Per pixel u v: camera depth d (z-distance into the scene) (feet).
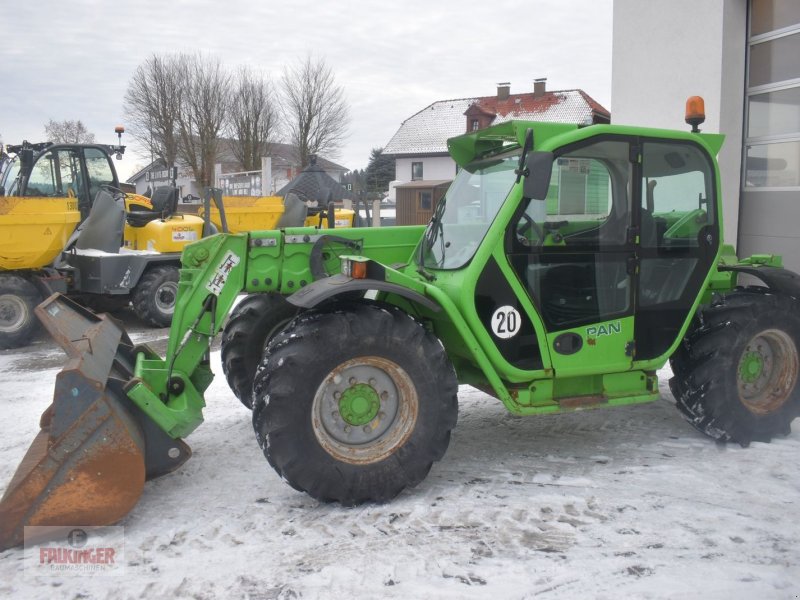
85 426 9.93
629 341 12.80
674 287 13.14
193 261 12.91
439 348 11.32
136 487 10.12
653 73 26.35
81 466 9.93
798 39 22.90
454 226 12.94
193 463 13.11
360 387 11.05
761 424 13.69
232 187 61.31
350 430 11.07
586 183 12.30
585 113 115.44
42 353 25.57
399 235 14.70
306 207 36.70
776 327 13.61
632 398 12.77
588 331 12.46
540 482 12.00
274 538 10.07
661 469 12.48
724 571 8.95
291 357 10.45
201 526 10.49
